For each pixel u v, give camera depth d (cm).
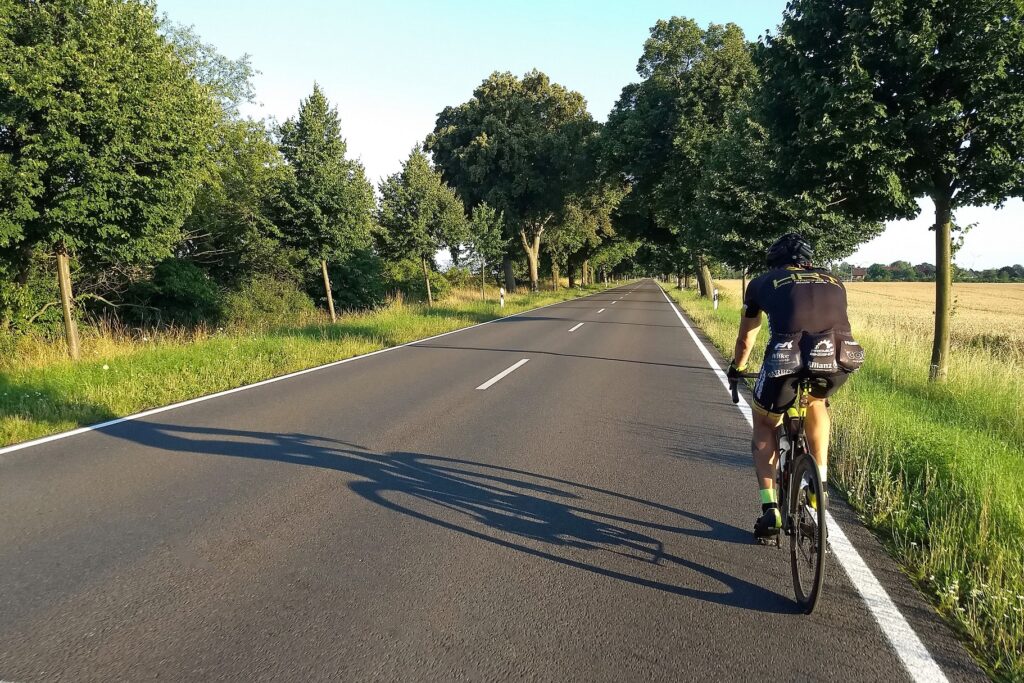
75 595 333
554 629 300
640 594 335
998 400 815
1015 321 2731
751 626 304
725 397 884
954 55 736
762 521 357
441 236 2845
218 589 339
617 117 3706
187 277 2045
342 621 307
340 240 1953
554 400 855
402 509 456
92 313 1847
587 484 511
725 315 2334
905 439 571
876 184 809
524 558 378
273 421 731
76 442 640
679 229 3703
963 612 308
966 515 417
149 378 958
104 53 1103
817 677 264
